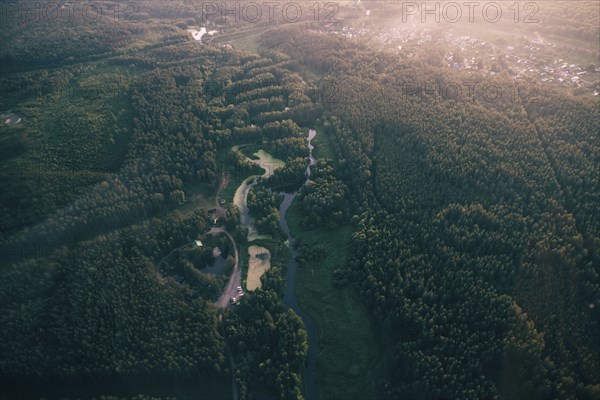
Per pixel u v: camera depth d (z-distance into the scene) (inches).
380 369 6978.4
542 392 6013.8
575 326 6692.9
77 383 7003.0
